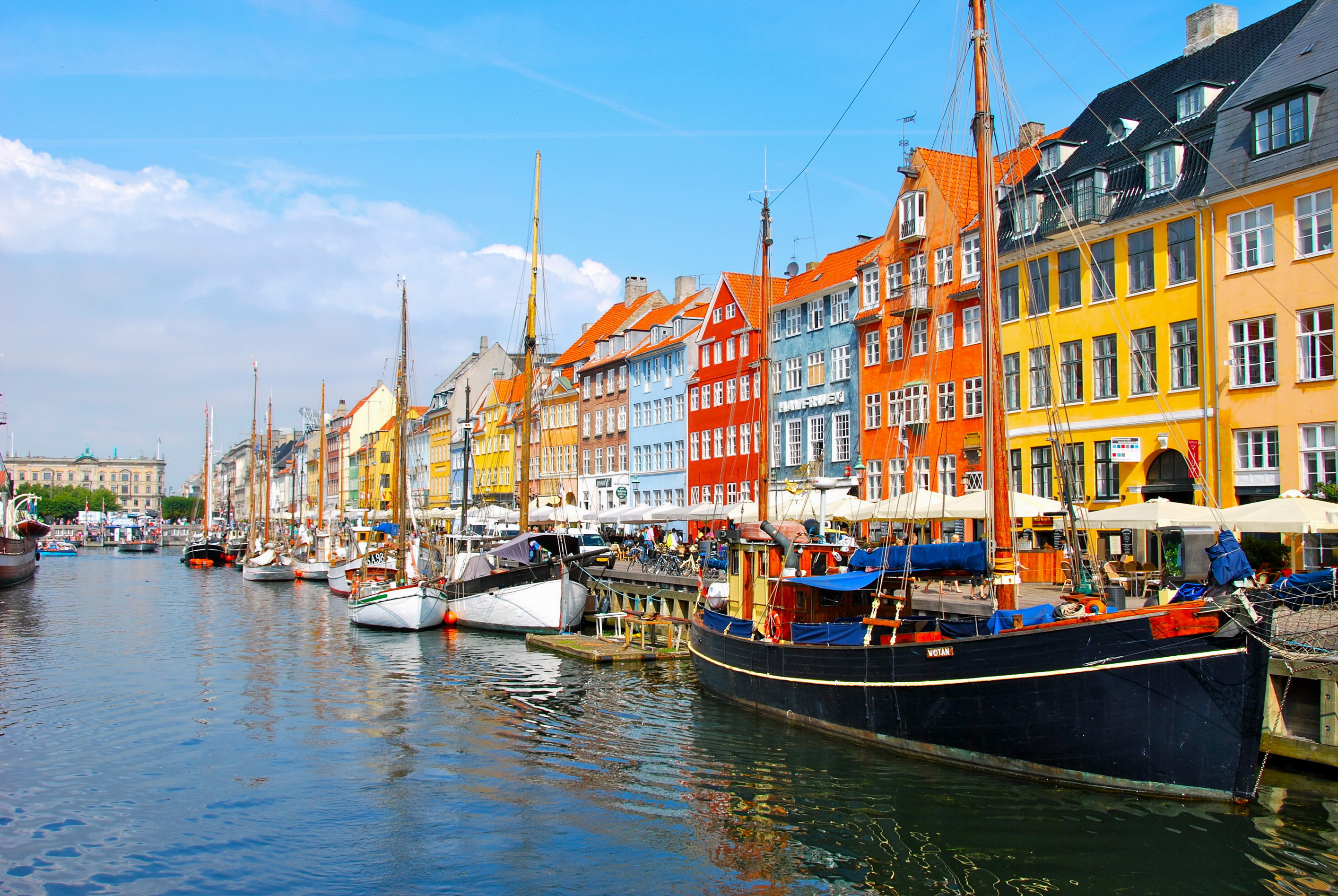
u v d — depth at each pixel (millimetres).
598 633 37969
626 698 26719
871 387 47656
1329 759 17031
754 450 56750
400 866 14586
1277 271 29641
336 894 13625
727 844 15234
